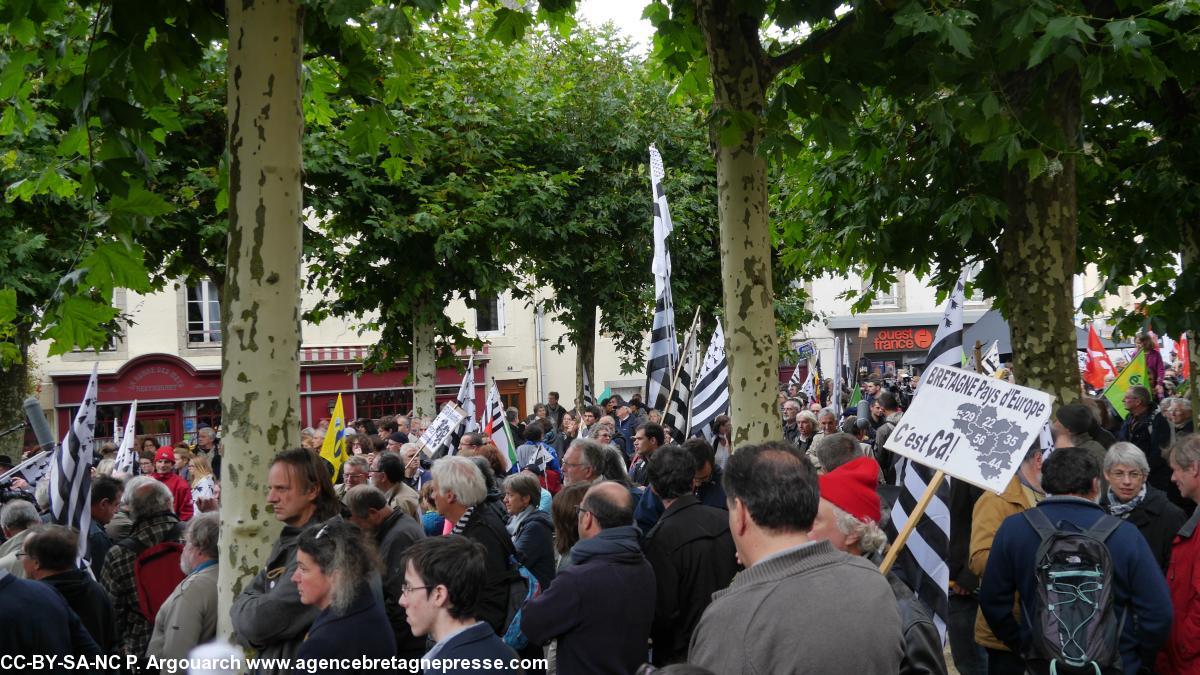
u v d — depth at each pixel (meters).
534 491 6.30
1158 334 9.94
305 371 29.19
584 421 14.10
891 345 38.59
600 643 4.25
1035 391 4.56
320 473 4.44
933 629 3.39
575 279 20.52
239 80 4.72
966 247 10.69
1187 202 9.90
